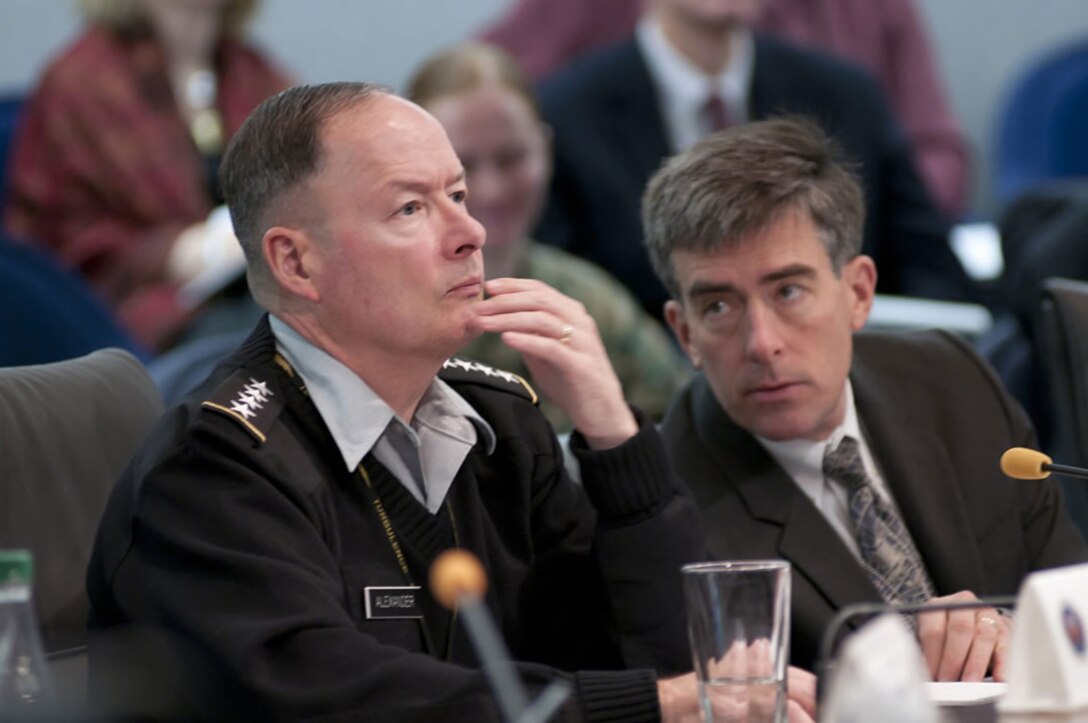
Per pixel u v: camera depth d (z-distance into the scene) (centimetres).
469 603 425
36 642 441
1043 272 1192
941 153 1895
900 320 1202
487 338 1038
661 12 1420
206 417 567
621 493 615
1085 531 826
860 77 1462
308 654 530
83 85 1398
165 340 1277
